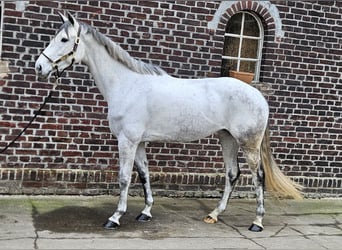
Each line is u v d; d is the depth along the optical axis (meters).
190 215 5.96
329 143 7.26
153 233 5.21
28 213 5.53
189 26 6.49
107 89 5.27
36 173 6.14
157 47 6.42
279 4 6.78
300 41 6.94
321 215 6.39
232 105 5.32
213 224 5.68
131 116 5.16
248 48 6.97
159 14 6.36
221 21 6.59
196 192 6.76
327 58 7.09
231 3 6.60
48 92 6.10
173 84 5.34
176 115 5.26
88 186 6.35
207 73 6.65
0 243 4.60
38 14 5.96
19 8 5.88
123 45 6.30
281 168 7.12
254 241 5.19
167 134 5.34
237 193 6.95
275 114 6.98
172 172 6.67
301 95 7.05
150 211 5.94
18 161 6.11
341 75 7.20
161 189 6.62
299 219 6.14
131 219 5.62
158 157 6.59
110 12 6.20
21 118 6.05
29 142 6.11
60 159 6.25
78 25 5.07
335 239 5.45
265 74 6.89
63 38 4.98
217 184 6.82
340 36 7.10
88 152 6.33
